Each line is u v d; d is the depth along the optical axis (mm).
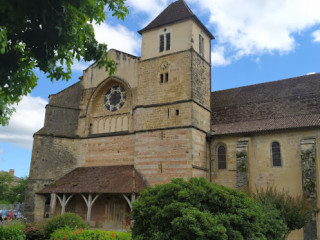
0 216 41906
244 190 28000
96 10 9336
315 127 28547
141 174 32375
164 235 12266
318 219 25531
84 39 9891
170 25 35562
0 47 7348
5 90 9133
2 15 6449
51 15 7367
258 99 36000
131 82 36938
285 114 32312
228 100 38250
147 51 36375
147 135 33250
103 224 33406
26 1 6500
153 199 13852
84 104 40406
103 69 39969
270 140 31109
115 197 33656
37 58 8711
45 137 37625
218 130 34188
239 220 12398
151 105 33906
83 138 39031
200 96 33969
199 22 35438
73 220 21844
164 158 31609
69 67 9938
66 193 33125
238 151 30953
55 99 39312
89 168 36969
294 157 29484
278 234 17203
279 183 29672
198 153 31859
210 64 37938
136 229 13688
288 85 35688
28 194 35219
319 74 34781
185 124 31422
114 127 37719
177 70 33500
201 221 11680
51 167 37031
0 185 89312
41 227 21859
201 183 14094
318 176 27484
